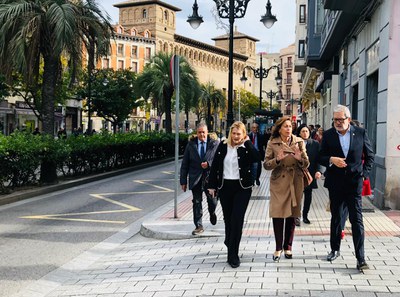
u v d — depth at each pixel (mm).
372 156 6234
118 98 48250
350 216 6086
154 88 33312
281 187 6480
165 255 7164
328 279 5629
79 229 9391
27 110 48625
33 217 10523
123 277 6141
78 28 15773
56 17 14695
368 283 5465
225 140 6535
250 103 85688
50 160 14719
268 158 6582
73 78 16750
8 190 13156
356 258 6102
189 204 12070
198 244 7754
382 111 11062
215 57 112312
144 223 9328
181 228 8812
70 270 6676
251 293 5184
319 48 24797
